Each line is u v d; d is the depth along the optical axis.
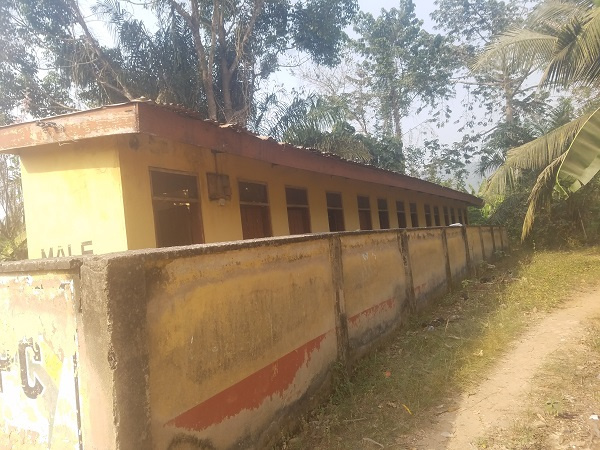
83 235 6.31
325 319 4.86
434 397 4.50
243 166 8.41
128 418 2.39
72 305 2.56
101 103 16.19
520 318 7.08
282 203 9.50
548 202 13.20
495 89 29.36
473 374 5.00
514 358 5.46
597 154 6.15
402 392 4.61
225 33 18.12
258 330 3.66
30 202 6.74
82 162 6.30
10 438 2.91
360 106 29.84
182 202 6.99
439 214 21.66
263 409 3.60
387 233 7.11
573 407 4.09
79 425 2.53
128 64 15.96
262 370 3.65
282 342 3.99
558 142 12.00
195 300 3.00
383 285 6.67
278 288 4.03
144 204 6.29
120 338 2.40
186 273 2.94
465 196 20.45
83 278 2.47
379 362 5.55
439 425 3.97
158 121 5.64
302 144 15.95
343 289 5.36
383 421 4.08
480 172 24.12
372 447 3.68
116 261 2.43
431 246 9.38
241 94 18.36
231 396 3.25
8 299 2.92
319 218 10.84
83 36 15.27
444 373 5.00
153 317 2.63
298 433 4.03
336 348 5.03
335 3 18.88
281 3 18.12
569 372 4.86
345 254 5.56
